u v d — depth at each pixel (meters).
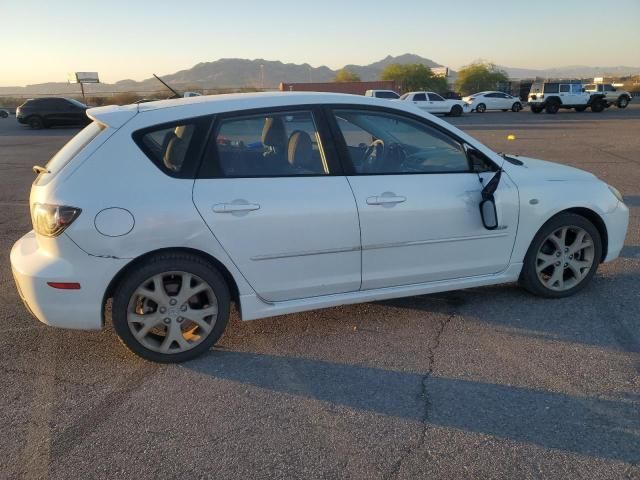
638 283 4.63
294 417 2.90
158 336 3.52
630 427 2.73
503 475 2.42
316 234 3.52
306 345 3.71
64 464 2.56
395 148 3.82
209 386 3.22
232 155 3.43
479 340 3.71
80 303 3.22
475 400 3.01
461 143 3.96
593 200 4.20
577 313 4.07
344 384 3.21
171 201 3.24
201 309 3.48
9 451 2.66
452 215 3.81
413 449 2.62
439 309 4.22
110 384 3.27
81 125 29.08
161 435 2.77
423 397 3.05
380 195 3.63
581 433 2.70
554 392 3.06
